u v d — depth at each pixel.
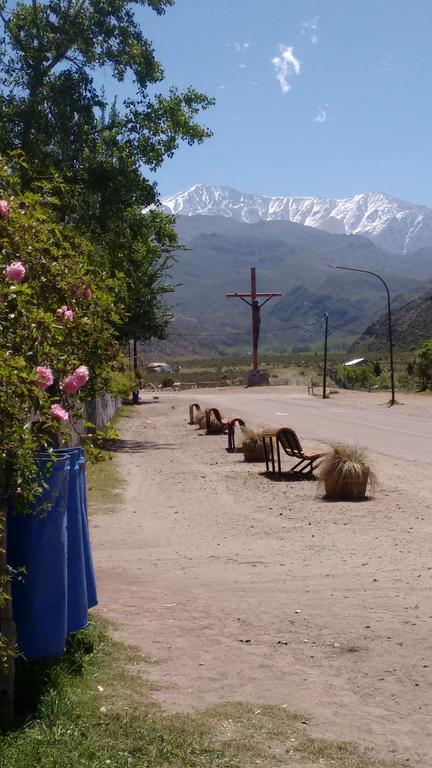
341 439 26.64
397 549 9.75
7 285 4.04
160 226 26.11
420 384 64.44
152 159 24.72
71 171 23.23
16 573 4.43
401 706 4.81
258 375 86.94
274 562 9.09
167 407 49.12
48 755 3.82
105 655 5.43
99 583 7.95
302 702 4.84
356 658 5.63
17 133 22.44
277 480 16.38
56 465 4.57
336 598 7.34
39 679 4.54
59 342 4.64
